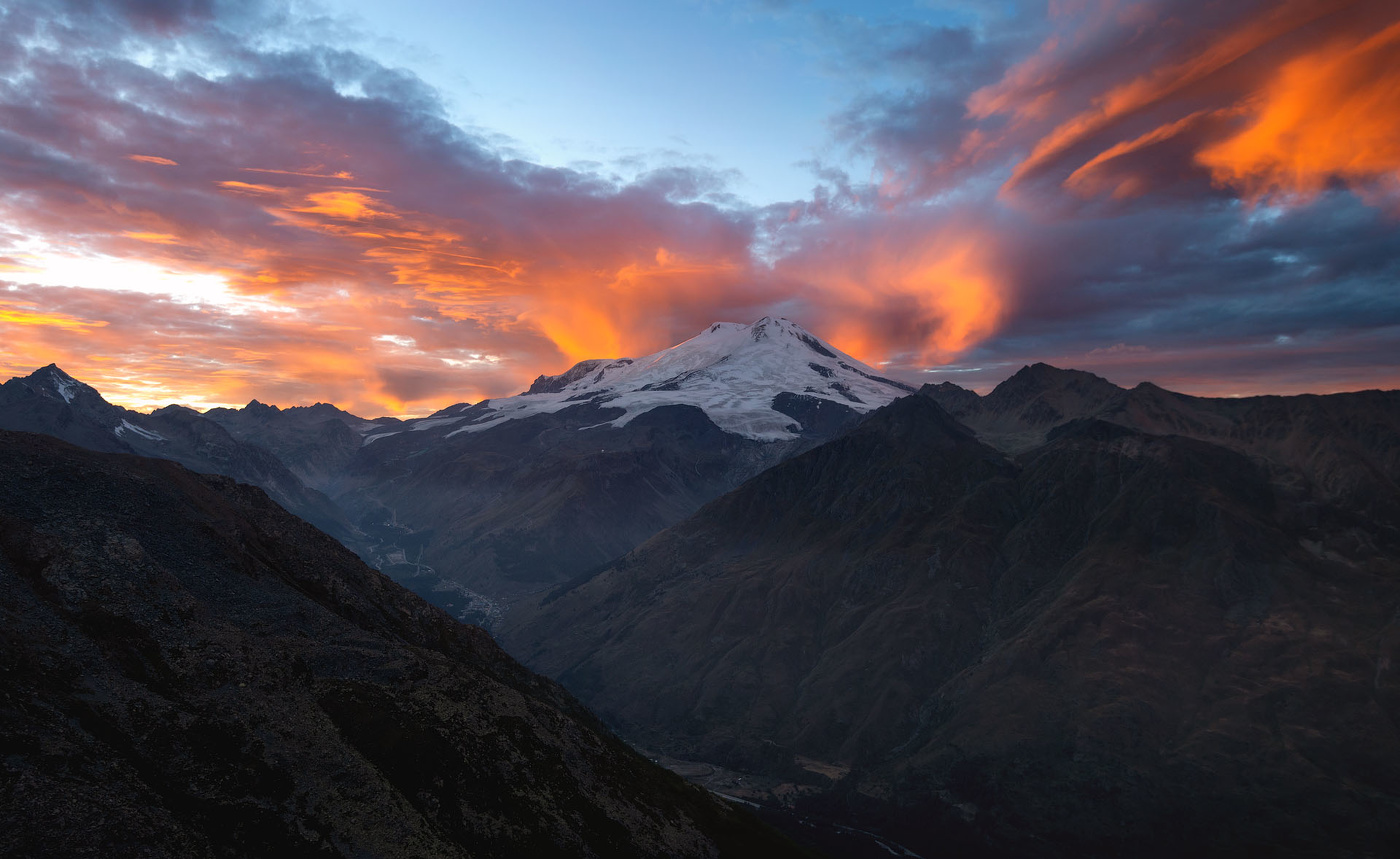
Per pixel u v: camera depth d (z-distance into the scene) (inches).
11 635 3373.5
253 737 3592.5
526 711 5295.3
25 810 2573.8
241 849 3041.3
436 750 4269.2
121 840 2655.0
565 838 4318.4
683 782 7032.5
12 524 4042.8
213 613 4347.9
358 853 3341.5
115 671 3503.9
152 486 5064.0
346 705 4249.5
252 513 5930.1
